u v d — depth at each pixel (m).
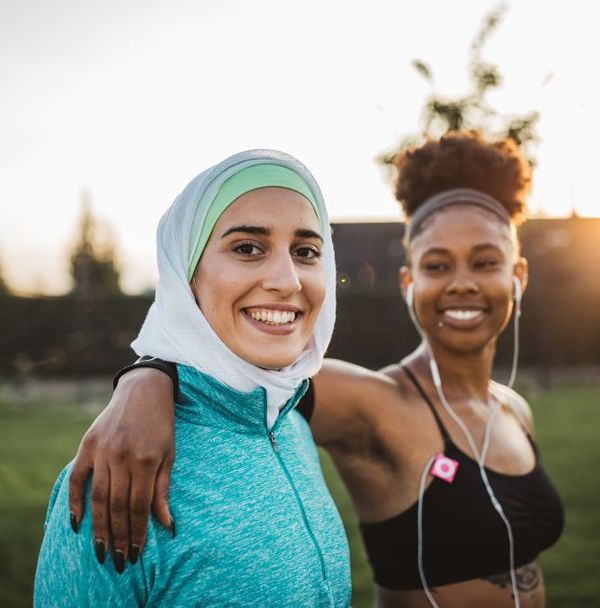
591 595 3.59
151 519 1.25
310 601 1.38
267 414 1.45
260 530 1.33
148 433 1.25
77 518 1.22
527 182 2.35
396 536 1.98
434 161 2.28
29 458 7.16
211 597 1.27
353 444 1.99
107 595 1.20
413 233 2.25
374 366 13.79
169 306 1.40
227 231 1.37
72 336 14.77
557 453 6.66
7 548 4.32
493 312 2.14
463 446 2.03
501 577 1.95
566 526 4.61
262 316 1.38
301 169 1.47
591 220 13.03
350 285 15.91
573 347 14.23
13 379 14.45
